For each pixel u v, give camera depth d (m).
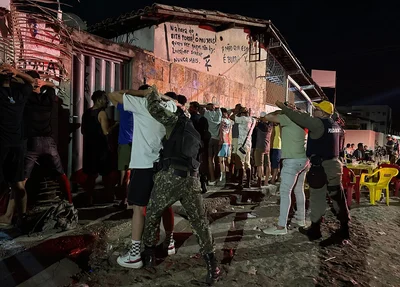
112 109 6.39
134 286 2.98
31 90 3.78
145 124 3.20
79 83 5.90
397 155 16.67
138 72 6.99
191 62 8.74
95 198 5.56
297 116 4.37
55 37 5.07
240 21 9.27
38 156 4.11
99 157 5.07
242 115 7.65
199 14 8.02
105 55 6.41
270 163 8.45
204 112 7.26
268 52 12.59
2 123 3.50
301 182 5.11
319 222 4.55
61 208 4.02
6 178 3.64
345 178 7.44
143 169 3.20
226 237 4.48
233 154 7.55
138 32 7.99
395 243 4.73
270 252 4.00
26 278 2.90
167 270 3.31
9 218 4.06
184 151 3.04
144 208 3.31
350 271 3.61
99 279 3.06
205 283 3.10
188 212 3.09
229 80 10.10
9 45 4.30
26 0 4.24
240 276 3.31
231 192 6.90
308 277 3.37
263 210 6.11
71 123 5.79
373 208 7.06
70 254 3.42
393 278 3.55
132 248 3.28
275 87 13.84
